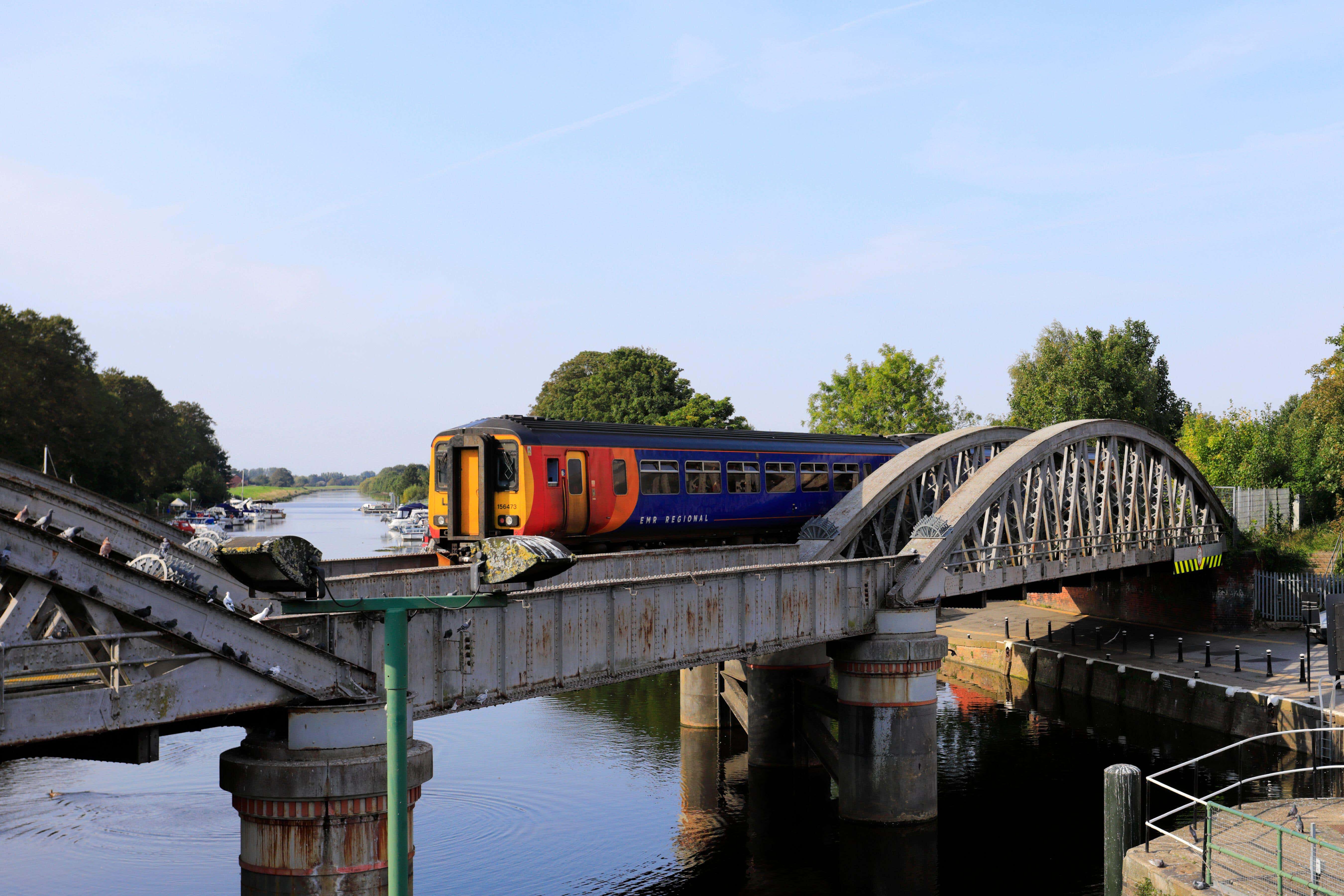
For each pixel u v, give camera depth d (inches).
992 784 1224.8
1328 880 631.2
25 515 589.0
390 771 373.1
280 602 370.0
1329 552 1995.6
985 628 2103.8
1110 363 2874.0
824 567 1014.4
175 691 469.7
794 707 1314.0
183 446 5344.5
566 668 740.0
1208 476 2768.2
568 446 1127.6
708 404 3253.0
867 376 3120.1
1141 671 1519.4
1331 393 2379.4
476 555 386.6
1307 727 1216.8
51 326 3526.1
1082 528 1540.4
